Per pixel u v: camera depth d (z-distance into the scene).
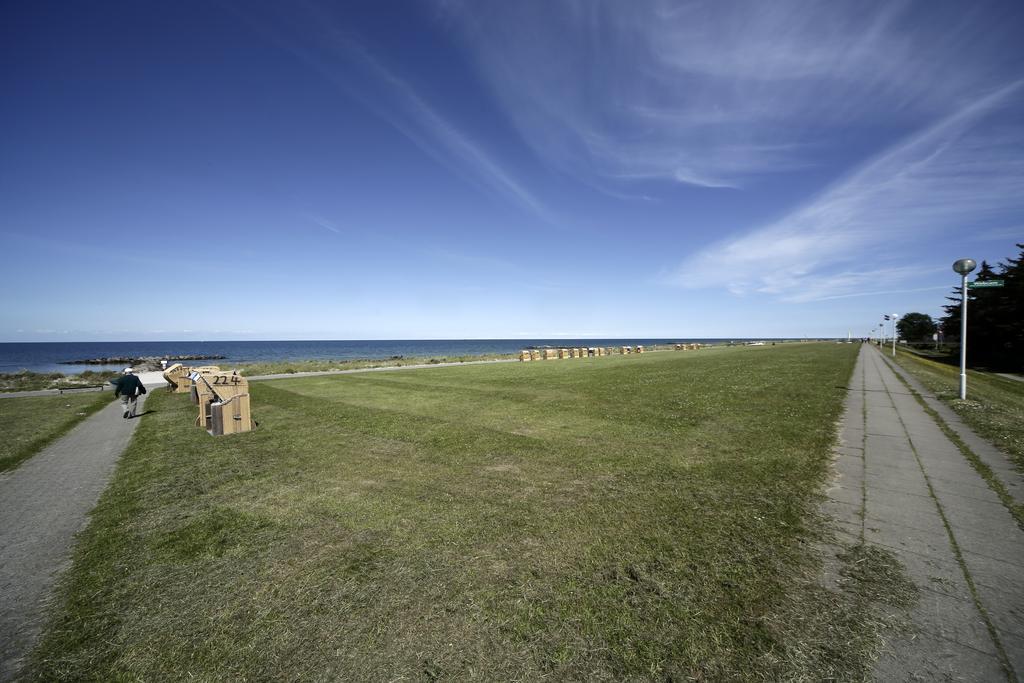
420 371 27.69
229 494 6.03
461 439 8.82
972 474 6.06
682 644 2.85
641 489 5.78
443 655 2.80
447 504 5.41
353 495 5.82
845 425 9.27
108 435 10.39
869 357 33.94
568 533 4.50
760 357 34.88
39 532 4.98
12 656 2.93
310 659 2.81
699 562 3.87
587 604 3.28
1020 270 34.19
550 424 10.13
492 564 3.91
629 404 12.66
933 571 3.65
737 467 6.62
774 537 4.31
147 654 2.92
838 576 3.60
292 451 8.30
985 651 2.71
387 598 3.44
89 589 3.73
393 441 8.82
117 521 5.18
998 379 21.06
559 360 39.03
